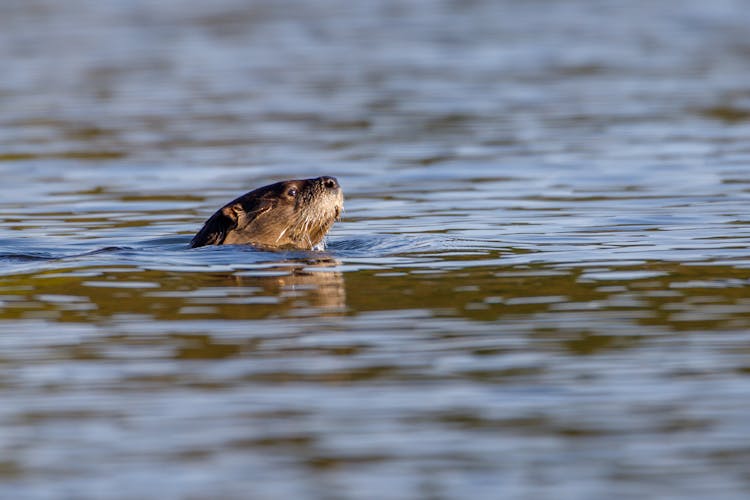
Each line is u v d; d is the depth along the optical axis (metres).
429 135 35.72
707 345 15.16
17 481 11.59
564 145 33.69
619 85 43.78
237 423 12.88
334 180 22.66
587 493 11.20
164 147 34.84
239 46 54.94
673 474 11.52
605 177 29.28
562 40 55.59
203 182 30.22
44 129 37.78
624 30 58.72
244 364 14.77
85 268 20.16
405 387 13.89
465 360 14.80
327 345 15.49
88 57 52.06
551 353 15.00
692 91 42.22
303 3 70.06
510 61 49.81
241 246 22.17
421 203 26.98
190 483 11.51
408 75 46.78
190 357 15.05
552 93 42.41
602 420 12.83
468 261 20.47
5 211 26.95
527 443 12.28
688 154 32.03
